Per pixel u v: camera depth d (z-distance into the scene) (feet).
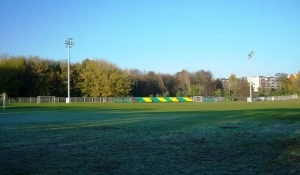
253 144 37.68
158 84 368.48
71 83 298.35
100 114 100.99
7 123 69.00
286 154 31.12
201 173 23.91
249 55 296.30
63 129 56.24
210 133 48.70
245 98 331.57
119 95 303.68
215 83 396.57
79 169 25.63
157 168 25.71
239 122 67.36
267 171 24.25
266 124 62.44
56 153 32.78
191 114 97.45
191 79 389.19
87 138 44.06
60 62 302.04
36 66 282.36
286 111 108.27
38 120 77.30
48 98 257.14
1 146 37.45
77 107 162.20
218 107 150.51
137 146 36.96
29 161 28.89
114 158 29.99
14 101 246.88
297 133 48.06
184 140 41.47
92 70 298.76
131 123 67.56
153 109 135.74
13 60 274.77
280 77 431.84
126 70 322.75
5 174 24.30
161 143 39.09
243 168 25.35
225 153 32.04
